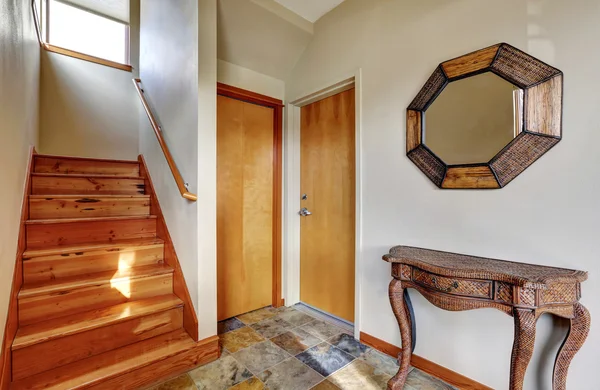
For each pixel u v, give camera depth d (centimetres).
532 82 135
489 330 152
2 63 146
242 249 265
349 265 244
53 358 156
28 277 181
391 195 193
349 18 222
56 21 330
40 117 307
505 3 144
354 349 205
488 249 150
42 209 223
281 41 248
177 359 175
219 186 250
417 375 174
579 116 125
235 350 204
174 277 218
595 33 121
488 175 149
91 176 272
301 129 286
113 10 354
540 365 137
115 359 166
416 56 180
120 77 362
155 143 272
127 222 247
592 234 122
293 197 283
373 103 205
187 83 206
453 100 162
